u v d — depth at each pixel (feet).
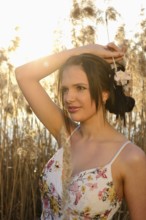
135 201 5.95
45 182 6.51
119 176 6.03
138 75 12.78
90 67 6.31
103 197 5.99
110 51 6.92
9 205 13.15
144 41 13.53
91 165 6.16
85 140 6.56
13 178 13.55
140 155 6.02
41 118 6.96
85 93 6.31
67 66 6.43
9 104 13.58
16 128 13.64
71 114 6.47
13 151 13.60
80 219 6.03
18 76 7.00
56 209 6.31
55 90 13.44
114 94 6.60
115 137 6.39
